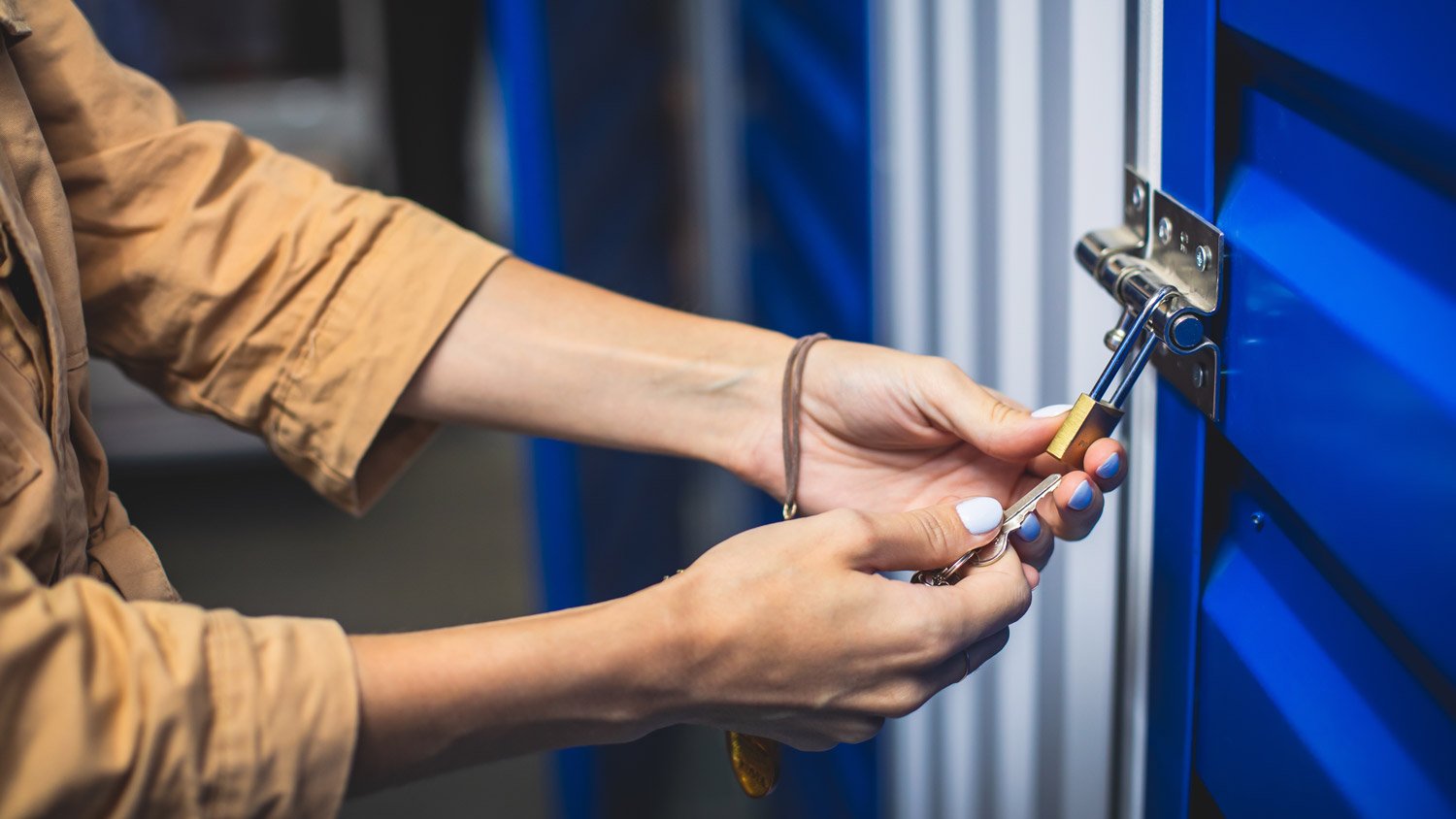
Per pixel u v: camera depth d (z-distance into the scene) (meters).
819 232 1.92
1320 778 0.73
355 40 3.35
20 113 0.88
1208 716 0.89
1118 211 1.11
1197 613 0.89
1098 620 1.18
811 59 2.00
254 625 0.72
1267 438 0.76
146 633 0.67
